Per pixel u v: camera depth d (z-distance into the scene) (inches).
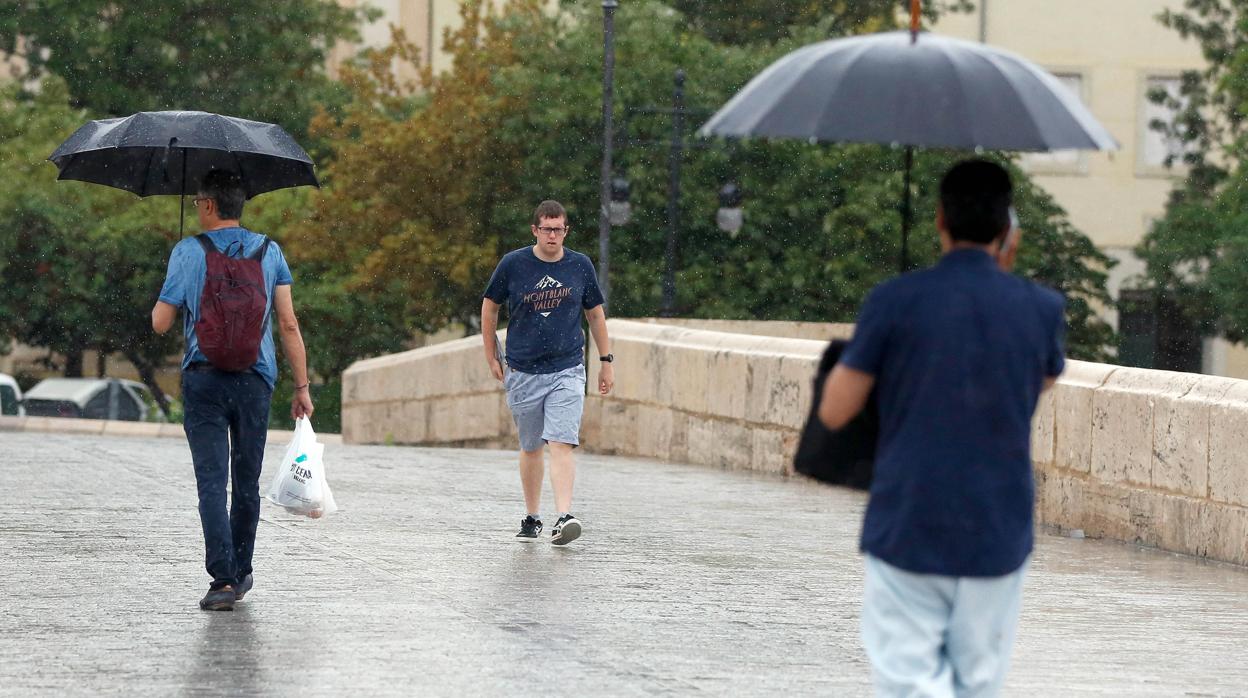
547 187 3467.0
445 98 3558.1
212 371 639.1
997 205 362.9
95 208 3750.0
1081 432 1015.6
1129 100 4239.7
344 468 1301.7
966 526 352.8
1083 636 655.8
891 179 3324.3
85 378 3956.7
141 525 889.5
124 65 4020.7
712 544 894.4
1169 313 3966.5
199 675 535.2
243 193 646.5
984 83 383.2
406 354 2231.8
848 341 376.5
